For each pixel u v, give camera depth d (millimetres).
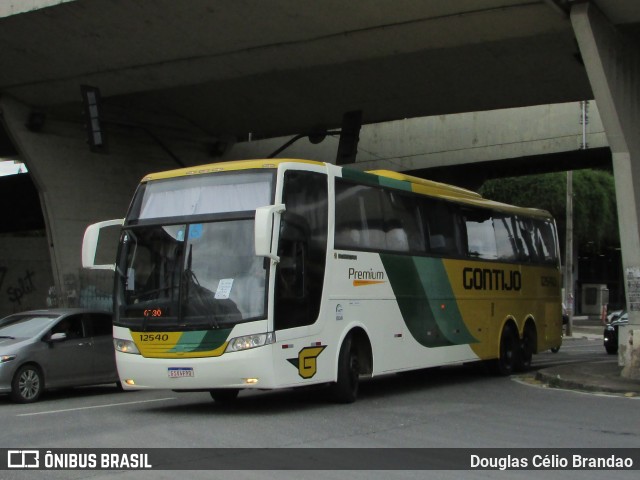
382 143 32406
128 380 11688
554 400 13367
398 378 17719
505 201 46000
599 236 51406
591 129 28531
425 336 14758
